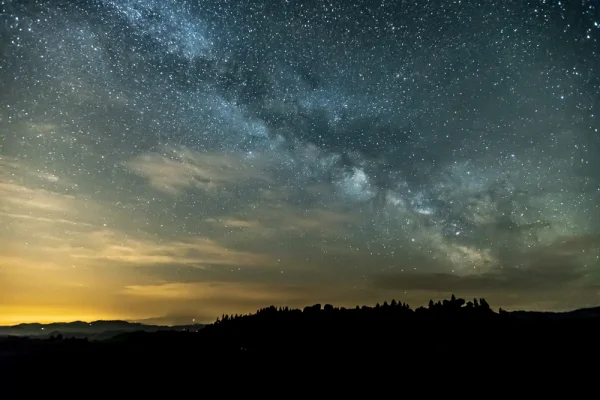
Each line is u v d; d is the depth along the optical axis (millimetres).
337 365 19016
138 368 18516
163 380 17422
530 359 18141
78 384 16547
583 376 16188
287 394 16312
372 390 16531
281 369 18797
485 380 16656
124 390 16359
